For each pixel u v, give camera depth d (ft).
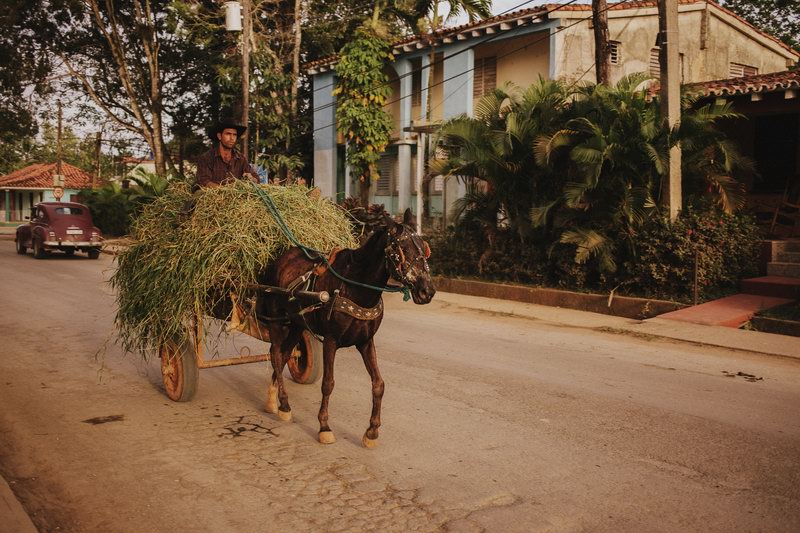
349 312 17.08
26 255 80.89
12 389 23.25
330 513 13.84
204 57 108.78
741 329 34.45
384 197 84.79
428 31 80.94
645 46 67.82
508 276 49.62
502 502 14.37
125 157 143.02
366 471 16.07
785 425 19.57
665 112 41.42
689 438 18.38
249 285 19.97
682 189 45.01
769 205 51.72
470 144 47.09
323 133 89.66
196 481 15.46
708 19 70.03
